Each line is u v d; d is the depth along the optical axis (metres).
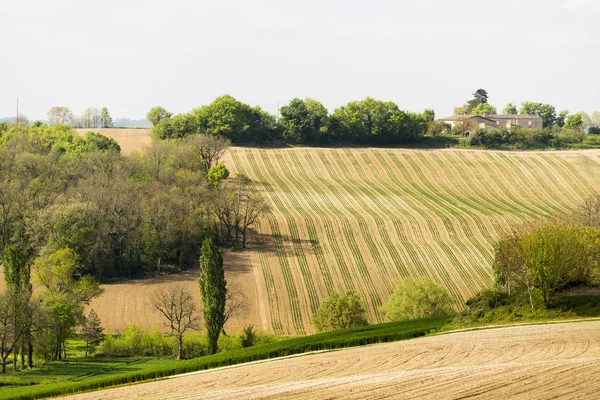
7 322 90.00
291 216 160.62
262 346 81.94
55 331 95.56
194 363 73.56
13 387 72.75
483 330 76.69
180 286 127.00
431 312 106.81
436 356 64.50
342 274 133.50
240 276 132.00
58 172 166.62
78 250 132.88
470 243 147.00
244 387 56.91
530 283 84.75
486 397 47.06
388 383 52.34
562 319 78.62
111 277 133.50
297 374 61.47
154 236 138.75
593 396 46.44
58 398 60.19
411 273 133.50
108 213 139.25
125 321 113.44
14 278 94.31
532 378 51.03
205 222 148.75
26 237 140.38
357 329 87.50
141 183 158.38
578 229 94.12
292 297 124.38
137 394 58.12
